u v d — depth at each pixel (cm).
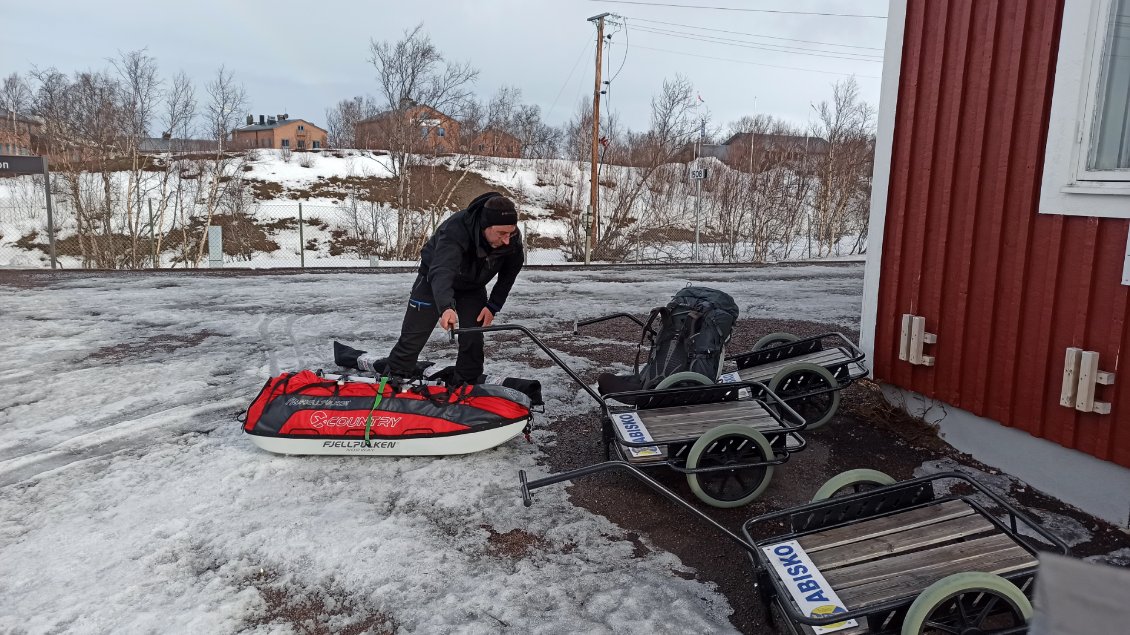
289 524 358
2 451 449
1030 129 407
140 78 2498
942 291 476
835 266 1817
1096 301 375
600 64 2323
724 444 385
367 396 434
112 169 2544
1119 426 367
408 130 2758
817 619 246
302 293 1098
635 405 440
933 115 477
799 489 419
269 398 441
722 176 2955
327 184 3259
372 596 301
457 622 285
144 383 596
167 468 423
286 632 276
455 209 2981
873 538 296
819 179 2988
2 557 325
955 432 479
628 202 2680
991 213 436
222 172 2852
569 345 777
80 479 408
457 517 371
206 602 293
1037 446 419
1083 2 368
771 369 525
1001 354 435
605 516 379
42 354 694
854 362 513
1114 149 369
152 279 1255
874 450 478
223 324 848
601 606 298
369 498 389
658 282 1345
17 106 3195
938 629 253
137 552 330
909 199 503
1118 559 344
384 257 2498
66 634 270
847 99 3219
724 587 318
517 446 468
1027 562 271
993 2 429
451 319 399
